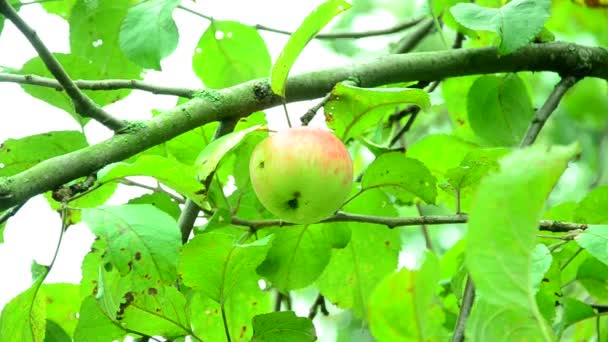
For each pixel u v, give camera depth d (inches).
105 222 41.9
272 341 43.0
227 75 52.4
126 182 46.4
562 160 34.5
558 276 45.6
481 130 52.4
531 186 34.6
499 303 35.6
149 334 43.3
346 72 48.2
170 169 42.4
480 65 50.1
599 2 53.7
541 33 50.5
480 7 46.9
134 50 47.1
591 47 50.6
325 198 42.6
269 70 52.4
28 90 48.9
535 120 48.5
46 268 43.8
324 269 47.4
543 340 36.5
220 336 47.0
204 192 43.1
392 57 49.2
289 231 46.1
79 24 51.3
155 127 45.0
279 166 42.3
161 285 42.4
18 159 47.8
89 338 43.2
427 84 50.6
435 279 34.6
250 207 46.7
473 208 34.7
